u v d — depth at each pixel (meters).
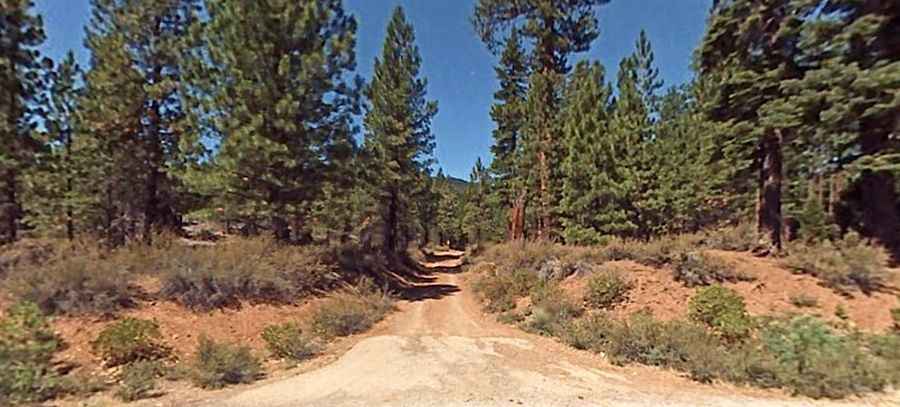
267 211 14.90
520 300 15.62
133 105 17.91
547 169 25.36
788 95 14.12
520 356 9.52
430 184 34.44
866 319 10.78
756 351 8.32
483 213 54.22
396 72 28.47
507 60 31.62
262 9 14.58
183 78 15.29
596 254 15.95
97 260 11.09
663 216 23.94
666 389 7.34
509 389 7.34
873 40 13.01
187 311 10.77
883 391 7.11
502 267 20.02
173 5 18.36
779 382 7.38
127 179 20.12
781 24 14.43
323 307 13.05
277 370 8.67
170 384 7.57
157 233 15.53
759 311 11.07
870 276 12.30
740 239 16.94
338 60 16.05
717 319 9.70
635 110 24.19
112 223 21.83
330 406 6.59
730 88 15.86
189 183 15.08
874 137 13.71
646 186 22.92
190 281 11.30
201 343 8.82
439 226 68.06
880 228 14.68
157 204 19.58
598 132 22.11
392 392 7.21
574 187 22.41
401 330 12.59
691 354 8.35
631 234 22.11
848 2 13.45
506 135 33.72
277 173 14.96
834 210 17.91
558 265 16.47
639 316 10.64
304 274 14.34
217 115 14.51
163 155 19.16
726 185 22.56
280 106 14.26
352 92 16.80
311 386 7.61
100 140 18.61
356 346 10.64
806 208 19.59
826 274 12.45
